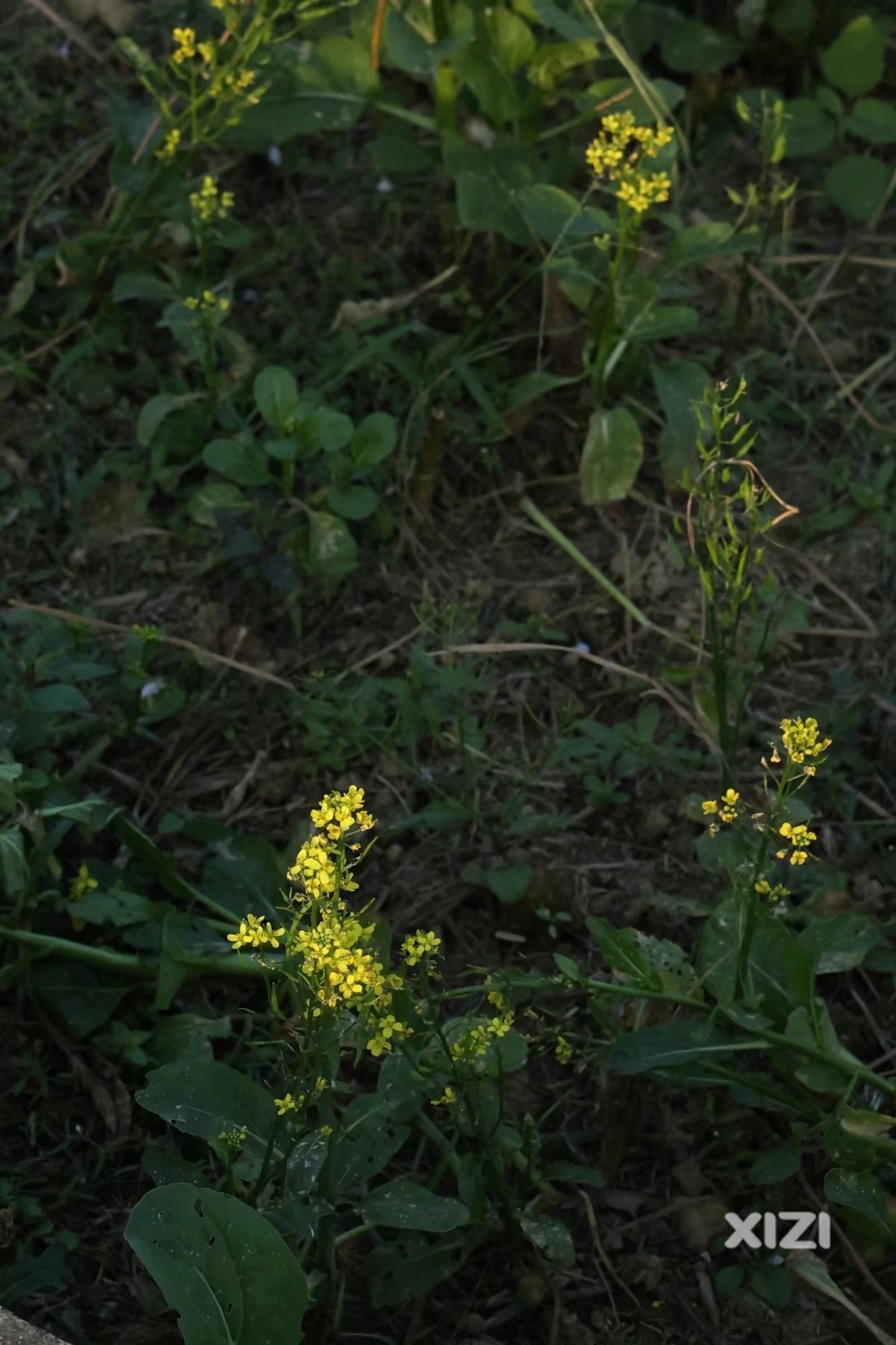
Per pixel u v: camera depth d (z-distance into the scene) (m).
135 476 3.44
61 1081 2.54
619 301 3.40
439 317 3.79
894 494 3.55
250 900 2.72
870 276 3.98
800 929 2.77
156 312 3.74
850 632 3.29
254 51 3.49
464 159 3.53
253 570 3.24
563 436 3.60
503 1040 2.38
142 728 3.04
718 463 2.77
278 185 4.04
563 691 3.21
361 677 3.19
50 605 3.27
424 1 3.53
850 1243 2.41
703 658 3.23
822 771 3.06
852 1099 2.52
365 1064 2.60
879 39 4.00
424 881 2.87
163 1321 2.28
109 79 4.13
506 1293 2.36
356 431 3.25
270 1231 1.96
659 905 2.78
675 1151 2.53
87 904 2.58
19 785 2.57
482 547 3.47
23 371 3.53
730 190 3.55
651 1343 2.32
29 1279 2.26
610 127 3.19
